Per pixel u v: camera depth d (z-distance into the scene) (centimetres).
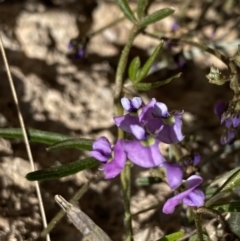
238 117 23
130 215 23
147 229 24
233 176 22
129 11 25
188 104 30
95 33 29
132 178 26
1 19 31
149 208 24
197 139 28
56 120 28
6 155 25
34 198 24
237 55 24
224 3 33
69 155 27
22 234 23
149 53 32
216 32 34
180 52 30
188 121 29
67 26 32
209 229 23
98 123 28
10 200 24
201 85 32
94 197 26
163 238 22
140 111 21
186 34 31
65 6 33
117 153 19
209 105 30
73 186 26
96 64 32
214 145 28
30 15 31
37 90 29
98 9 34
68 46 29
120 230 25
